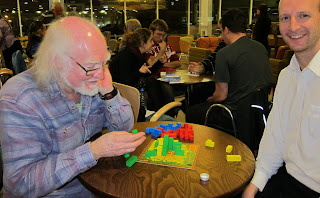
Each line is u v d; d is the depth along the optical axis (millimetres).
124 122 1446
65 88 1141
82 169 1050
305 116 1248
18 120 1020
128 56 2744
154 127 1592
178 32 10359
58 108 1139
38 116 1067
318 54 1199
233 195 1000
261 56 2396
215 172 1105
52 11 4316
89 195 1350
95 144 1077
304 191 1292
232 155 1214
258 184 1376
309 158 1248
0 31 4629
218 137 1453
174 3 10023
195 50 4340
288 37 1282
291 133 1350
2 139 1015
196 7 10008
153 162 1188
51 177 1002
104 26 9562
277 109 1429
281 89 1416
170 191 979
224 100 2490
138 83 2984
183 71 3508
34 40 4023
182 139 1432
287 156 1362
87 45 1023
